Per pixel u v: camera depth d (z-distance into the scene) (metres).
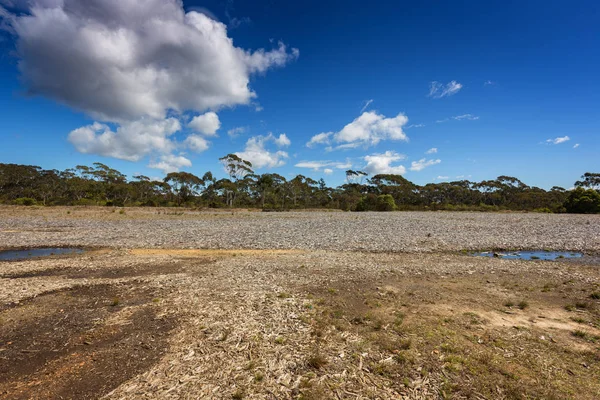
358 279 11.16
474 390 4.70
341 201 72.25
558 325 7.26
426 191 80.06
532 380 4.96
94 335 6.54
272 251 16.97
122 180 77.31
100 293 9.41
